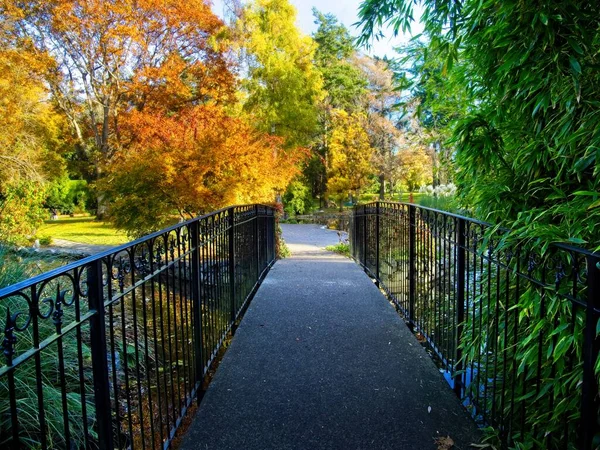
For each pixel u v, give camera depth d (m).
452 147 2.48
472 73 1.91
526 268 1.66
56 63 13.76
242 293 3.84
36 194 8.59
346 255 9.08
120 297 1.44
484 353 2.00
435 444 1.84
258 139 10.15
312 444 1.85
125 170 7.91
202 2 14.46
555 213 1.45
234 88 15.47
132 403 2.42
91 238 13.04
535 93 1.54
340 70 23.20
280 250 8.66
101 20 13.13
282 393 2.31
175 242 2.07
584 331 1.23
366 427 1.98
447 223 2.58
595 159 1.30
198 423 2.03
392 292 4.21
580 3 1.33
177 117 10.23
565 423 1.43
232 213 3.34
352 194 20.23
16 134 12.24
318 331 3.24
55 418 1.75
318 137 22.83
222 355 3.03
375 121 18.92
